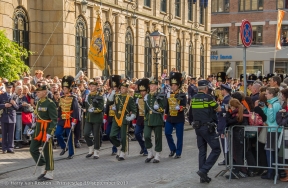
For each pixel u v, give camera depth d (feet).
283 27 150.71
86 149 46.19
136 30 91.97
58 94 46.55
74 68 72.02
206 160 31.32
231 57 155.94
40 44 68.74
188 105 67.05
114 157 41.91
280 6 150.61
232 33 156.04
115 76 43.14
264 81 63.67
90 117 41.04
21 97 46.44
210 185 30.63
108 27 82.07
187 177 33.04
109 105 43.09
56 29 68.69
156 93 39.09
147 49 97.09
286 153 31.22
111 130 40.70
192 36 118.11
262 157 32.65
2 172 34.81
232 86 76.59
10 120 43.04
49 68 69.15
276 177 31.09
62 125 41.65
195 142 50.72
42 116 32.17
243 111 32.58
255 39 154.20
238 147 32.42
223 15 156.87
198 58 121.70
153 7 98.99
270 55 151.84
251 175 33.27
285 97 32.14
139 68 92.68
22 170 35.99
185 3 113.80
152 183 31.19
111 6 81.92
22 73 55.62
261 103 32.60
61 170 35.96
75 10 72.08
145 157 41.78
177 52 110.63
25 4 65.67
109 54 82.43
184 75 79.51
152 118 38.75
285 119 31.01
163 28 103.65
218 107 31.45
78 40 73.87
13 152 43.32
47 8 68.74
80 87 52.65
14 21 63.82
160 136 38.88
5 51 47.93
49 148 32.19
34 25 67.77
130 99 40.40
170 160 40.09
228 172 34.12
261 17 152.46
